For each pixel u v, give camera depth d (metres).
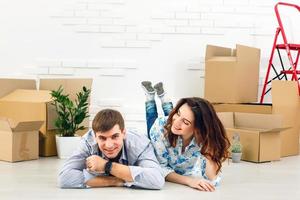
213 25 3.74
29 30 3.73
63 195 1.97
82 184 2.10
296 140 3.39
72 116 3.08
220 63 3.38
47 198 1.91
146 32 3.72
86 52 3.73
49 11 3.72
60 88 3.15
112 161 2.13
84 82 3.37
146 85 2.94
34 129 2.91
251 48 3.49
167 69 3.74
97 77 3.74
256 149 2.99
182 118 2.09
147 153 2.15
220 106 3.41
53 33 3.73
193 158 2.26
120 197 1.95
